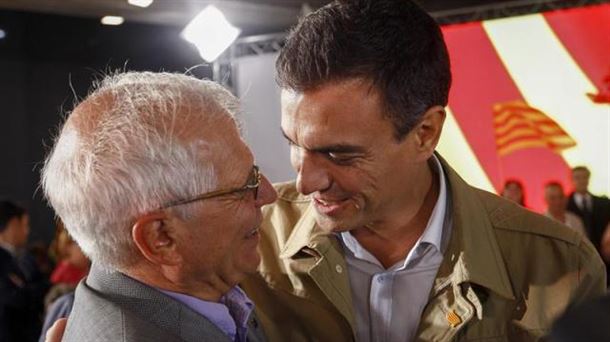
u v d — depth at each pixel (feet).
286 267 4.63
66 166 3.61
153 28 24.17
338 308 4.37
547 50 15.40
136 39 24.50
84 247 3.69
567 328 1.87
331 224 4.10
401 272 4.40
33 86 25.05
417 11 3.97
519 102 15.65
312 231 4.48
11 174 25.22
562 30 15.26
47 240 25.63
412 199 4.30
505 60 15.69
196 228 3.63
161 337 3.53
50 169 3.71
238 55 17.84
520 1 15.80
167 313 3.63
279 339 4.59
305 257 4.54
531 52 15.51
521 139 15.66
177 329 3.64
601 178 15.16
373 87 3.75
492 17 16.47
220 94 3.82
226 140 3.66
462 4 18.60
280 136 17.25
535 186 15.56
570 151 15.34
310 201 4.75
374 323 4.45
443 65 4.00
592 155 15.20
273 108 17.28
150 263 3.68
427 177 4.38
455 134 16.08
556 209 15.29
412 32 3.86
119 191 3.50
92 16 17.87
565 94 15.33
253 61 17.42
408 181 4.12
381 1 3.88
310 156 3.90
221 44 16.47
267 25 19.08
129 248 3.62
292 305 4.58
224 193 3.65
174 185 3.53
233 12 17.61
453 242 4.36
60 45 24.76
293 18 18.15
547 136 15.48
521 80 15.62
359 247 4.41
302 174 3.92
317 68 3.74
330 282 4.39
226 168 3.65
